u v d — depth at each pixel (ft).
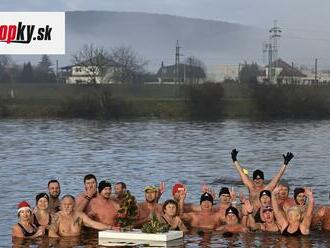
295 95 432.25
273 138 271.08
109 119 404.36
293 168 161.48
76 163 172.76
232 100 441.68
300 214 76.89
